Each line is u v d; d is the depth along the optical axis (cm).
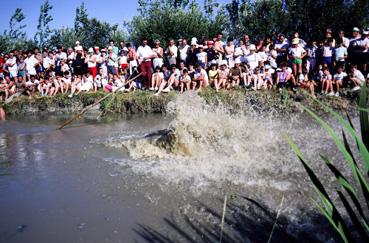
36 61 1505
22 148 714
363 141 166
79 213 400
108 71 1401
